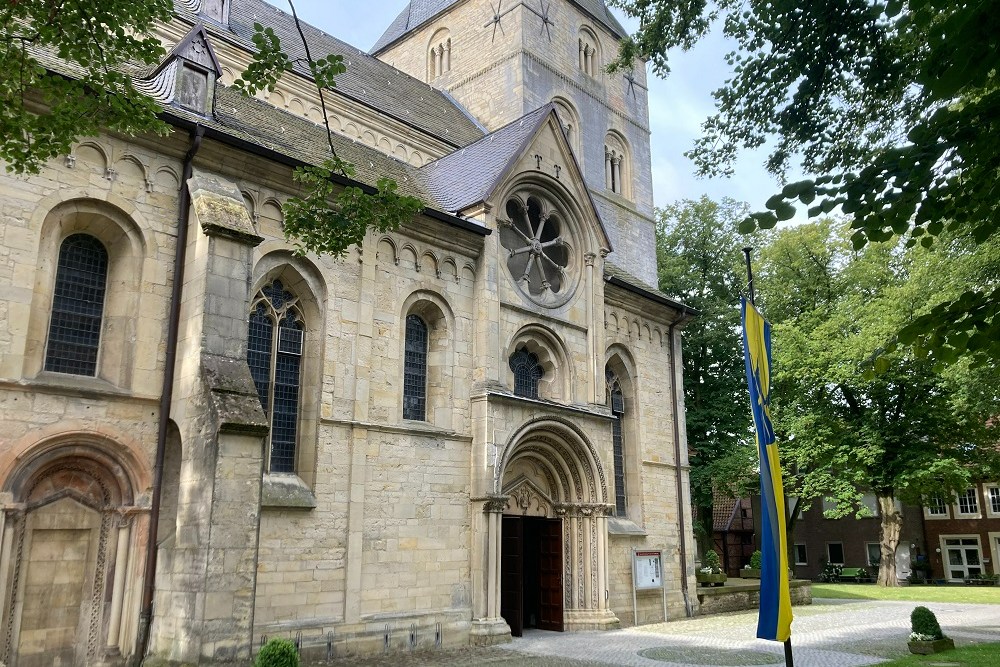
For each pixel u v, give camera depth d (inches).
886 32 570.9
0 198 579.8
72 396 592.4
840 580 2293.3
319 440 724.0
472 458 852.0
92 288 640.4
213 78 746.2
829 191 315.0
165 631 574.6
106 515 609.0
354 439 747.4
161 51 482.3
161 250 660.1
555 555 950.4
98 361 631.2
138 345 633.0
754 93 687.1
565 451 958.4
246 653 562.9
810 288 1795.0
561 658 717.3
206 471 576.7
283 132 879.7
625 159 1637.6
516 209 981.2
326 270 762.8
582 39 1606.8
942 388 1499.8
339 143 987.9
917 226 329.7
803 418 1616.6
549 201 1018.1
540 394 970.7
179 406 621.9
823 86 635.5
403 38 1689.2
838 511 1608.0
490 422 850.8
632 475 1117.1
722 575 1424.7
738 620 1071.0
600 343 1026.7
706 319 1791.3
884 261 1678.2
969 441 1616.6
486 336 876.0
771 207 321.1
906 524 2326.5
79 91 471.8
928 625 749.9
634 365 1152.8
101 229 643.5
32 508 572.4
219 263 634.8
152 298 647.8
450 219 858.8
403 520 776.3
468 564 827.4
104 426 604.4
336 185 785.6
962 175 315.3
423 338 866.1
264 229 732.0
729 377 1784.0
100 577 598.5
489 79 1475.1
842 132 681.0
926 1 290.8
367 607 731.4
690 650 771.4
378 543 750.5
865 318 1526.8
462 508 835.4
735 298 1873.8
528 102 1419.8
